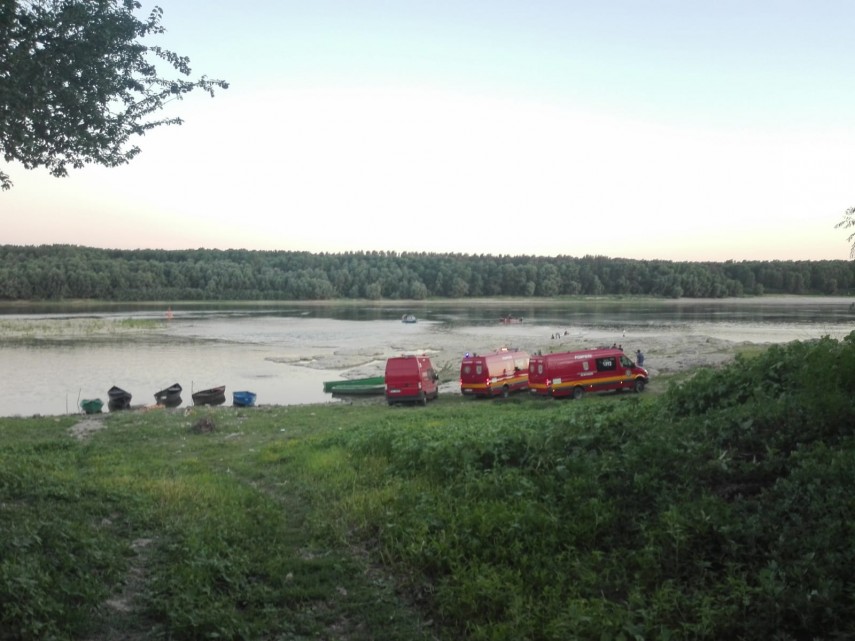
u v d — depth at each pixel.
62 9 9.17
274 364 58.66
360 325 106.62
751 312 138.00
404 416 27.73
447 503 10.66
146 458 18.86
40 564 7.40
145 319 112.19
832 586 6.46
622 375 35.09
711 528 7.97
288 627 7.27
